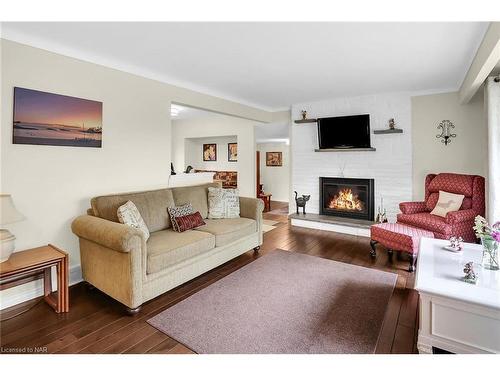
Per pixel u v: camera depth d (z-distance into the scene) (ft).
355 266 10.76
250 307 7.70
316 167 17.75
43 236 8.58
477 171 13.23
